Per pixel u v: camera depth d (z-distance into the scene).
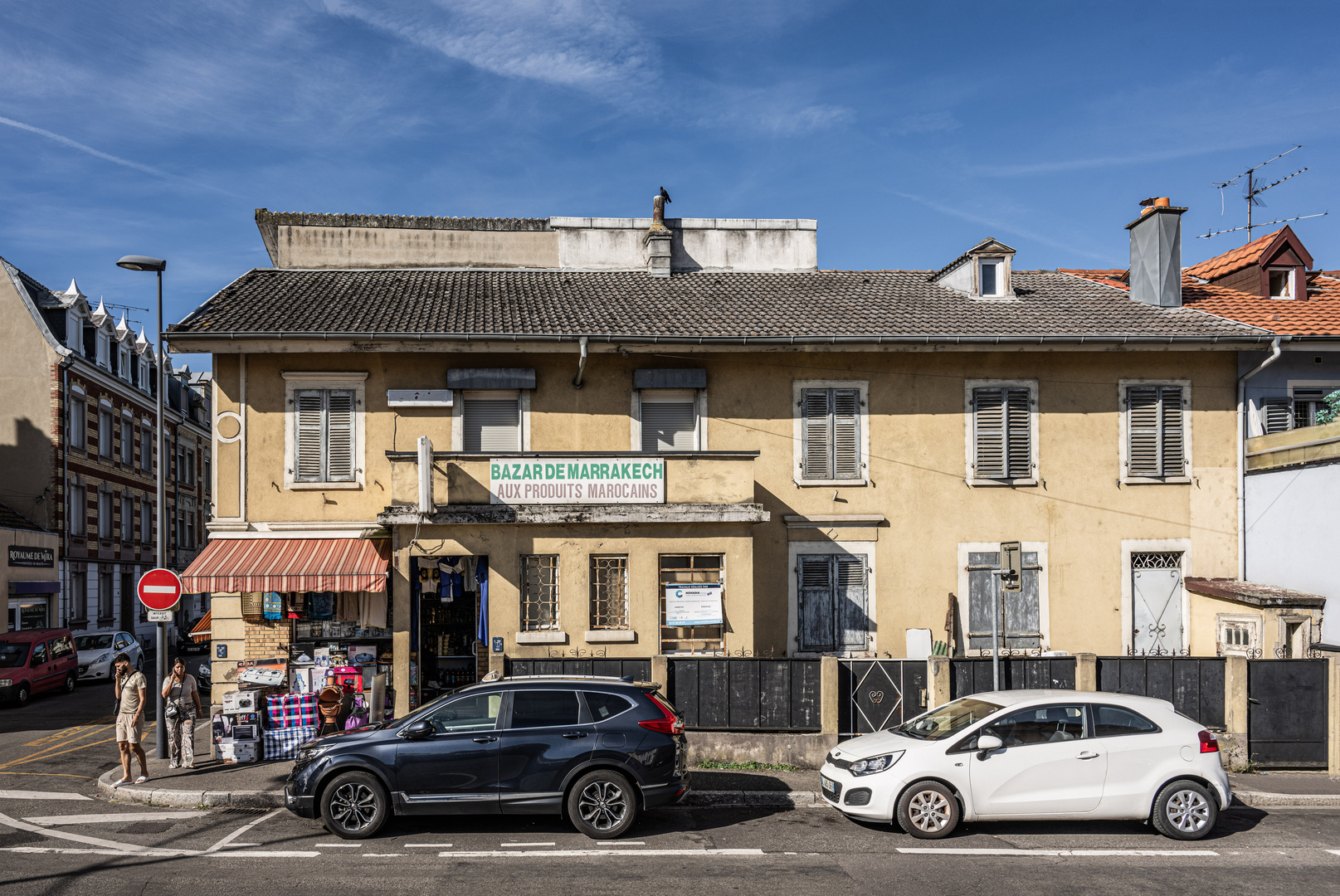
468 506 14.15
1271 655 14.95
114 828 10.09
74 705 22.55
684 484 14.53
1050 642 16.25
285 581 13.72
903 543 16.22
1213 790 9.92
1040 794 9.83
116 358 38.75
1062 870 8.65
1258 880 8.41
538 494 14.31
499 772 9.63
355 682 14.78
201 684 22.44
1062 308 17.80
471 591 14.58
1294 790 11.83
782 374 16.28
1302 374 16.94
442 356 15.63
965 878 8.38
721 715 13.01
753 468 14.63
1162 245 18.19
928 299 18.31
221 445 15.27
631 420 15.92
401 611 13.98
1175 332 16.08
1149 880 8.37
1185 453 16.72
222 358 15.33
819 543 16.12
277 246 19.81
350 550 14.76
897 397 16.41
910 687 13.06
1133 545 16.48
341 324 15.23
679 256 21.06
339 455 15.46
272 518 15.30
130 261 14.02
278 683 14.52
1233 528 16.70
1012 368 16.58
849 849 9.33
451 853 9.07
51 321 34.19
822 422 16.30
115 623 38.28
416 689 14.32
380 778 9.64
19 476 32.47
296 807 9.65
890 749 10.06
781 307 17.42
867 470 16.25
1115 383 16.69
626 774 9.73
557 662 13.15
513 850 9.18
